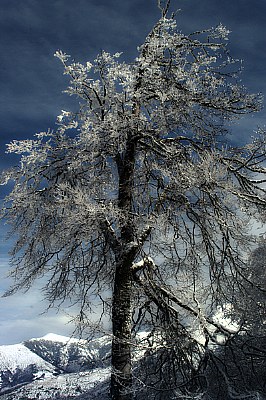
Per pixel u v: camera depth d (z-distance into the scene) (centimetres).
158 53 1162
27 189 1259
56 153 1253
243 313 1155
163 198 1150
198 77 1178
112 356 1081
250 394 980
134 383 1073
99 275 1254
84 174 1255
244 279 1166
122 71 1086
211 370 1125
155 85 1137
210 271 1165
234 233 1130
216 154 1106
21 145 1182
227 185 1049
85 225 1005
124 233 1148
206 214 1091
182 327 1116
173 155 1155
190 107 1164
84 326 1020
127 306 1129
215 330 1171
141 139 1277
